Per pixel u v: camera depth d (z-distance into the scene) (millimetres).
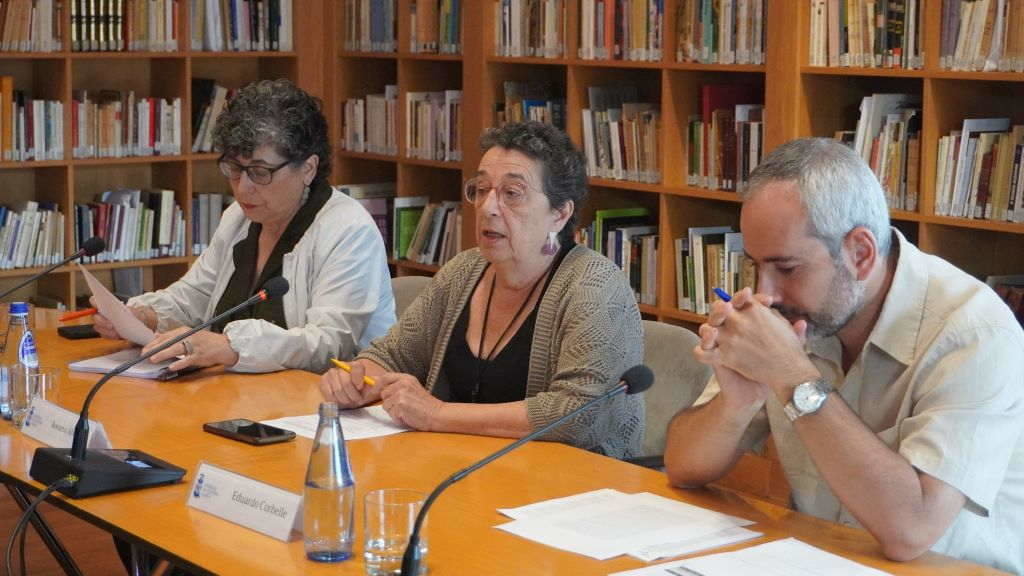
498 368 3154
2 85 6289
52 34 6387
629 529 2248
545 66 6340
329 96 7180
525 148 3102
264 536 2238
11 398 3043
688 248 5367
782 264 2188
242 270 4059
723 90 5258
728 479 2713
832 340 2408
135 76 6996
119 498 2455
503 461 2707
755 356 2195
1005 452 2182
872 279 2291
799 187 2160
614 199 5934
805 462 2504
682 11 5227
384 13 6816
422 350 3408
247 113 3812
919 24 4465
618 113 5633
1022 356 2229
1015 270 4758
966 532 2266
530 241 3107
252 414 3117
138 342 3732
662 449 3441
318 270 3873
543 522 2287
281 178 3867
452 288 3346
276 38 7047
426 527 2070
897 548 2104
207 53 6793
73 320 4359
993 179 4344
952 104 4523
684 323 5469
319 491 2109
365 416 3113
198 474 2404
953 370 2201
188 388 3396
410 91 6707
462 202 6414
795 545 2166
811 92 4863
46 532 3141
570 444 2928
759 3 4926
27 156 6387
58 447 2760
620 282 3105
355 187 6926
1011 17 4191
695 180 5355
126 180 7051
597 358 2980
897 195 4637
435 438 2910
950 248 4637
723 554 2123
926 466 2129
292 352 3637
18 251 6406
